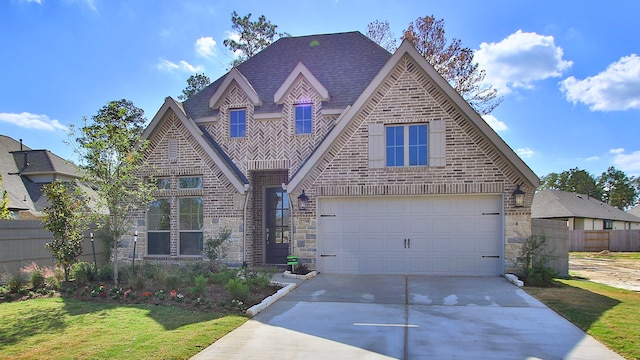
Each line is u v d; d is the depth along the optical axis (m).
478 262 13.36
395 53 13.66
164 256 15.38
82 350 6.49
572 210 40.09
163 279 11.20
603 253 31.84
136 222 15.63
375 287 11.53
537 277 12.12
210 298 9.79
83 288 10.77
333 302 9.78
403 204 13.86
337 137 14.04
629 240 35.28
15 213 22.89
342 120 13.96
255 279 11.19
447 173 13.45
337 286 11.70
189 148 15.45
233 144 15.96
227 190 15.02
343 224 14.13
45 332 7.45
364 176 13.91
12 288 10.39
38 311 8.84
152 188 12.48
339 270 14.04
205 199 15.19
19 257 12.91
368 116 14.00
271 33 31.69
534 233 14.92
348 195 13.97
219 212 15.04
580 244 36.38
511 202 13.07
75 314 8.59
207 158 15.24
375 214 13.99
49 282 10.92
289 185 14.16
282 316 8.55
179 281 10.88
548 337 7.11
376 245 13.94
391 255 13.86
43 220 11.75
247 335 7.30
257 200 16.23
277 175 16.20
